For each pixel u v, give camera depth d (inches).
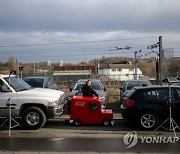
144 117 434.6
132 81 706.8
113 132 415.5
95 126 459.5
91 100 462.6
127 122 493.4
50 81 714.2
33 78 676.1
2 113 440.1
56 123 486.6
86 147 335.3
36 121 437.7
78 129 436.8
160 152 314.3
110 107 668.7
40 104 439.8
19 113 439.8
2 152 316.2
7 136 394.0
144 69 3309.5
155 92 441.1
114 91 987.9
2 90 442.0
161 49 1028.5
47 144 349.7
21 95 441.4
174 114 431.2
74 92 600.4
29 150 323.6
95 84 660.1
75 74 2731.3
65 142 359.3
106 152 315.0
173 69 2212.1
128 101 445.4
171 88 441.1
